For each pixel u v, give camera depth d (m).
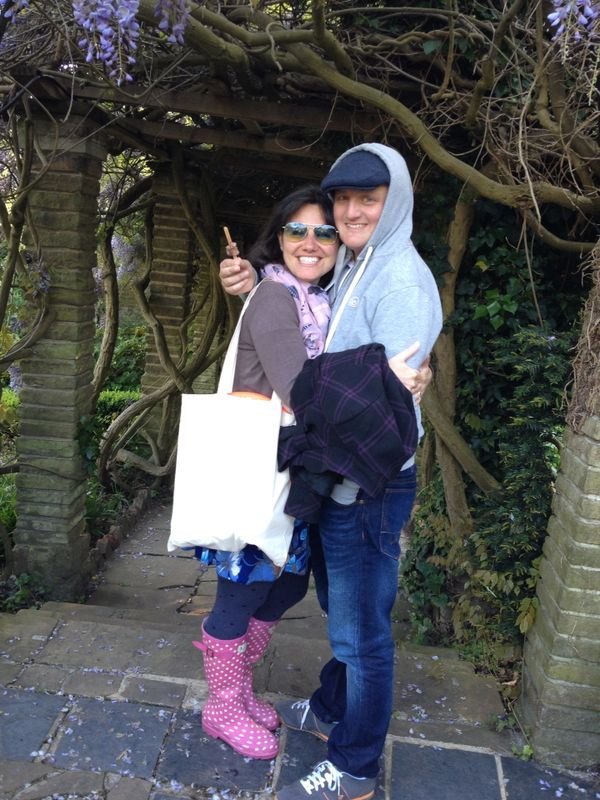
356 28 3.01
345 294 1.64
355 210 1.61
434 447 3.78
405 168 1.58
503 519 2.70
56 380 3.93
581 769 2.01
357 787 1.72
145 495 6.27
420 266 1.60
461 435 3.28
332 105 3.24
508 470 2.73
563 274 3.19
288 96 3.36
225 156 5.35
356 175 1.54
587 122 2.45
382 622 1.67
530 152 2.80
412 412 1.47
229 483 1.63
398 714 2.18
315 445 1.53
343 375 1.45
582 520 1.93
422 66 3.11
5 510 4.64
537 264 3.15
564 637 1.97
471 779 1.93
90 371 4.16
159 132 4.03
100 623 2.62
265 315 1.61
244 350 1.71
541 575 2.26
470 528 3.24
